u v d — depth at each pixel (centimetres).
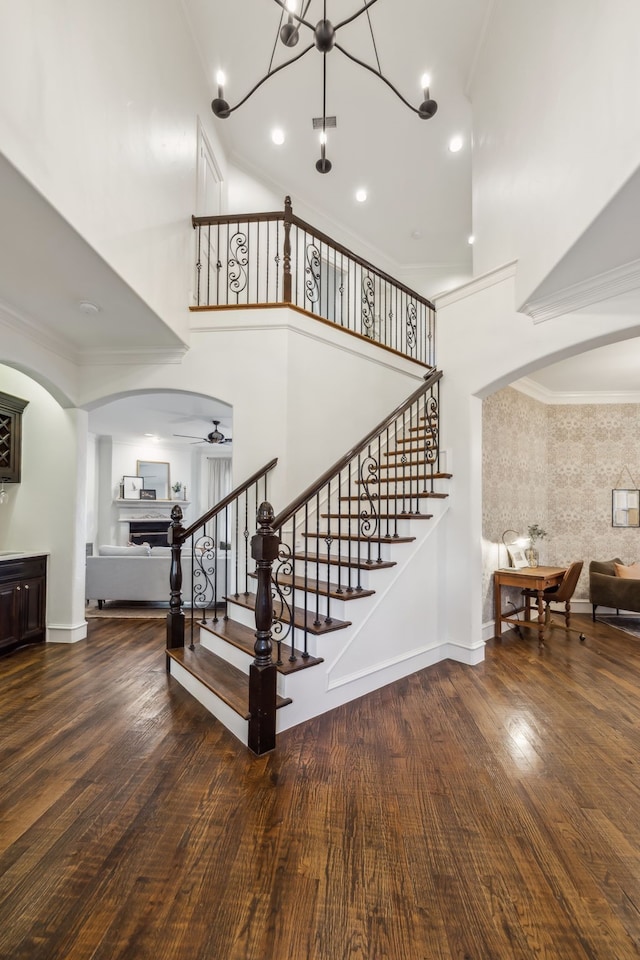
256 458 383
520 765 212
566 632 459
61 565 415
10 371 427
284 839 162
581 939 125
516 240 320
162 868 149
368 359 468
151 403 608
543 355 312
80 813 176
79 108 229
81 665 348
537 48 284
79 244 239
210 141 470
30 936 125
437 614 354
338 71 427
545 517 564
